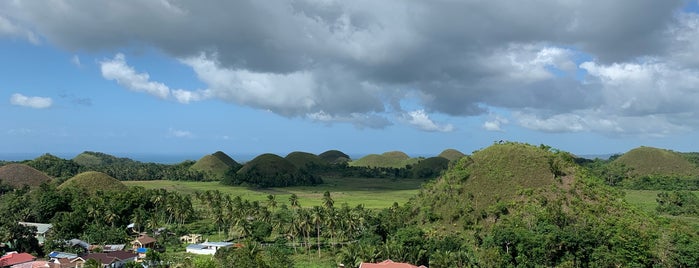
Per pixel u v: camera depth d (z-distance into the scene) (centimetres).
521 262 9619
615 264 9375
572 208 11194
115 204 15638
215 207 15462
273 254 10869
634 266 9250
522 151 13762
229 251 10856
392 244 10431
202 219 17312
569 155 14050
